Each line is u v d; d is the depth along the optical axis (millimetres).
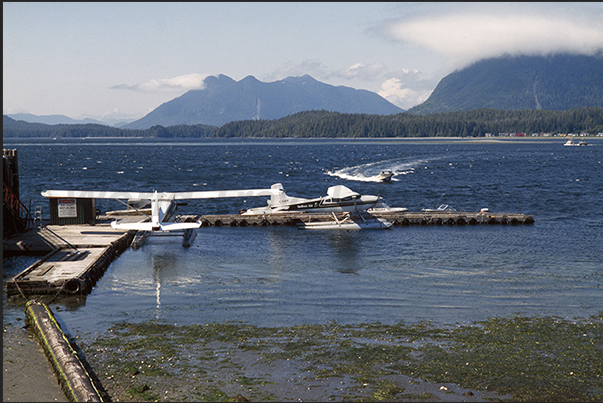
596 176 73375
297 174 79812
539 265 22391
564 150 173500
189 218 32906
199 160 120250
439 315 15945
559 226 33156
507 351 13289
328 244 27156
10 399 10570
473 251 25344
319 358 12852
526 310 16438
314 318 15648
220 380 11727
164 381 11664
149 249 25859
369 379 11820
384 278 20172
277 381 11703
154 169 90438
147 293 18203
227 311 16266
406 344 13703
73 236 26578
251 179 71625
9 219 26328
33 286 17875
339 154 147625
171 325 15031
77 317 15711
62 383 11203
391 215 34094
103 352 13133
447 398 11039
